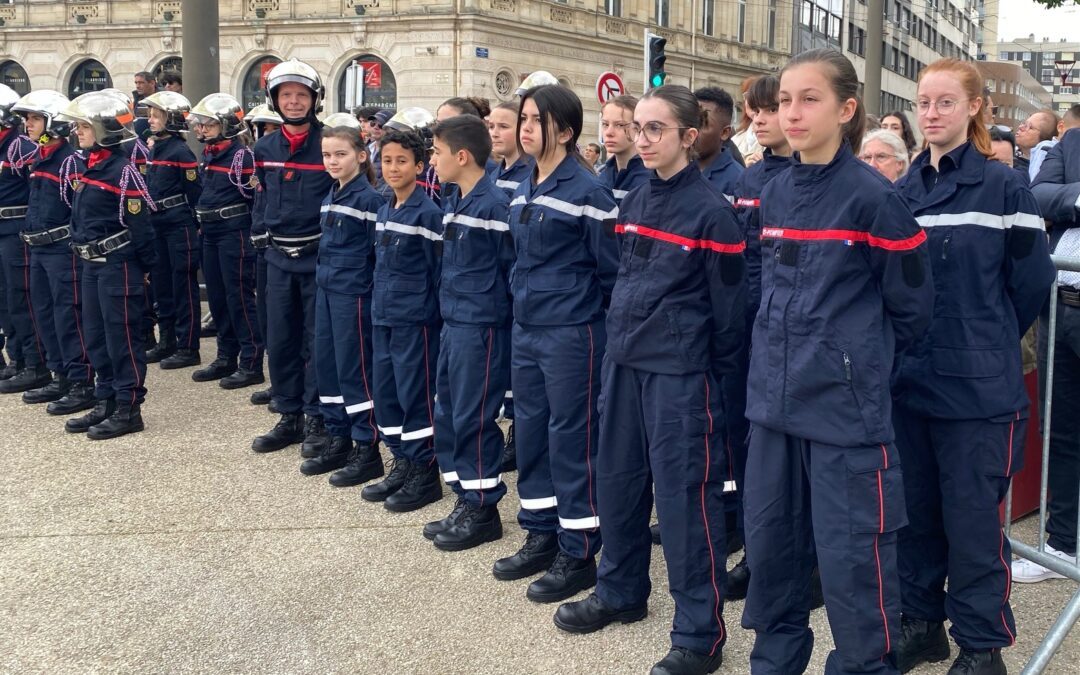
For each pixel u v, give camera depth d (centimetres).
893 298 258
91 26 2681
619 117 422
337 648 336
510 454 536
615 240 359
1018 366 296
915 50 5088
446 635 344
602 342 366
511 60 2388
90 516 457
